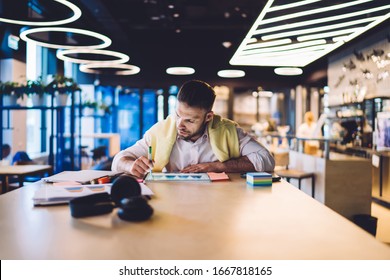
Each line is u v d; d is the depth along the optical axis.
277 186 1.57
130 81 11.02
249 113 12.00
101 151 8.57
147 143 2.08
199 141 2.02
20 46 7.48
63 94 5.71
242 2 7.82
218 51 10.85
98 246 0.80
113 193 1.16
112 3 7.40
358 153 6.85
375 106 6.41
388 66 6.04
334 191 4.62
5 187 3.84
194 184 1.60
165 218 1.03
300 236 0.87
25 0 3.49
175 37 10.30
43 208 1.15
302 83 10.93
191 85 1.75
